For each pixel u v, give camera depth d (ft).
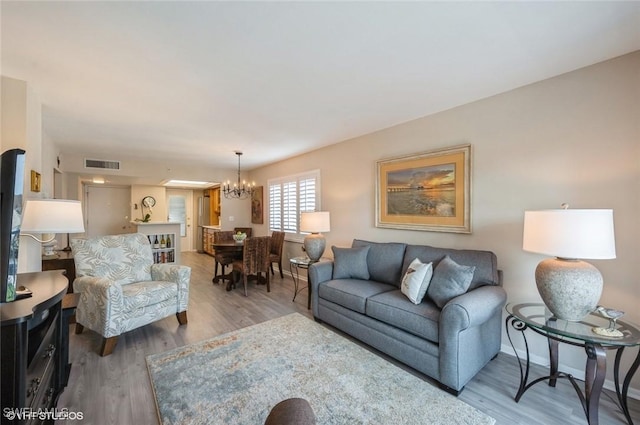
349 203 13.79
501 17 5.12
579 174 7.11
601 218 5.39
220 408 5.92
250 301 13.10
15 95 7.34
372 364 7.66
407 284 8.25
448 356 6.42
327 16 5.05
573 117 7.19
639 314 6.28
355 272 10.68
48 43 5.79
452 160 9.63
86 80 7.45
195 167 21.61
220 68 6.90
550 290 5.89
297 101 9.03
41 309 3.96
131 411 5.87
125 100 8.79
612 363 6.61
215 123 11.17
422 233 10.68
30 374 3.97
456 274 7.41
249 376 7.06
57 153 14.84
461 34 5.64
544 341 7.71
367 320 8.50
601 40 5.88
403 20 5.19
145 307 9.16
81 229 7.38
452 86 8.04
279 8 4.82
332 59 6.55
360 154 13.16
